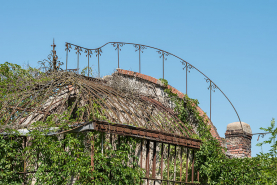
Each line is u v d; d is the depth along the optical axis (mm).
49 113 11148
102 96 10922
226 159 11766
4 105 10242
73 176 9562
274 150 10930
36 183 9102
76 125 9219
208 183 11930
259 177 11148
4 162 8977
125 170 9391
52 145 9094
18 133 9094
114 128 9422
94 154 9016
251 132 14055
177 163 12750
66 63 12094
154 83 13586
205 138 12688
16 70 11875
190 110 13531
